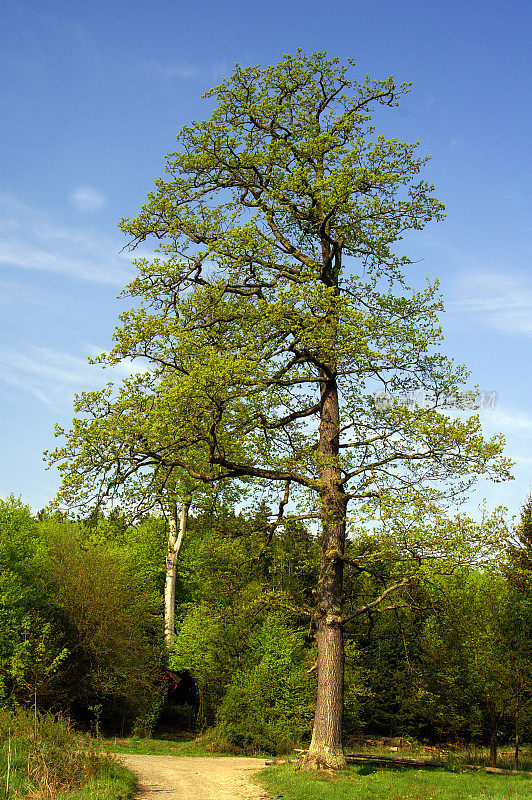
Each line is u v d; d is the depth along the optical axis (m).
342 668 16.16
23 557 26.41
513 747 29.12
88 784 12.33
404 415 15.42
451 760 19.69
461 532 15.06
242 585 18.47
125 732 30.66
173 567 34.25
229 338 17.19
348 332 14.85
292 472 16.80
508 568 21.84
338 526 16.77
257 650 29.12
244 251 17.27
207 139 17.97
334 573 16.58
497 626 21.39
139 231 18.23
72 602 27.78
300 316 15.05
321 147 17.12
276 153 17.47
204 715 32.41
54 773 12.38
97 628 27.86
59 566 28.86
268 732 25.83
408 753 23.33
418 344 16.19
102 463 14.97
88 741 15.17
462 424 14.91
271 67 18.19
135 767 17.73
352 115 17.91
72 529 32.59
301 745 25.55
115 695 28.84
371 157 17.03
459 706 28.16
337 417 17.59
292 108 18.39
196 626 30.69
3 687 22.67
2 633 23.92
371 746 26.64
